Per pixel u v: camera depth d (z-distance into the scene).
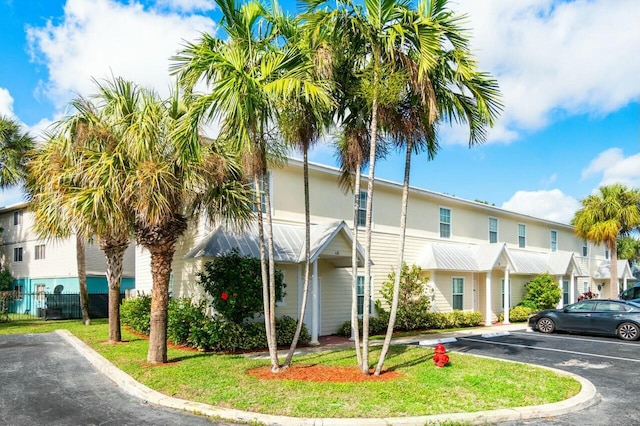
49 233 13.20
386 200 20.12
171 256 10.56
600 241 29.78
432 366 10.00
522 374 9.24
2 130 22.70
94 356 11.16
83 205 9.38
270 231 9.48
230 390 7.63
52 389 8.31
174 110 10.57
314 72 8.44
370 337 16.38
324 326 16.64
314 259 14.01
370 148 9.60
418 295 19.41
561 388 8.13
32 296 28.64
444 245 22.45
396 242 20.20
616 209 28.72
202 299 13.85
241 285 12.49
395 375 8.97
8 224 31.84
